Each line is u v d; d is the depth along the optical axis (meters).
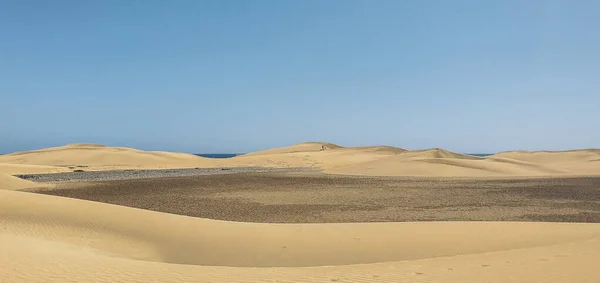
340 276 9.12
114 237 15.02
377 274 9.34
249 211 25.48
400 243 14.16
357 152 129.25
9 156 109.31
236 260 13.16
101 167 79.00
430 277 9.00
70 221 16.08
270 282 8.50
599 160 89.81
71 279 8.16
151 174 58.56
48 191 35.44
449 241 14.29
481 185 41.88
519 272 9.30
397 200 30.56
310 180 47.28
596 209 26.02
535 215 23.73
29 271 8.52
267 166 84.56
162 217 17.52
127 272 9.00
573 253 11.36
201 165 87.94
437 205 28.00
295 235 15.54
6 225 15.17
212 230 16.16
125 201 29.95
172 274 9.02
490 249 13.34
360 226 16.88
